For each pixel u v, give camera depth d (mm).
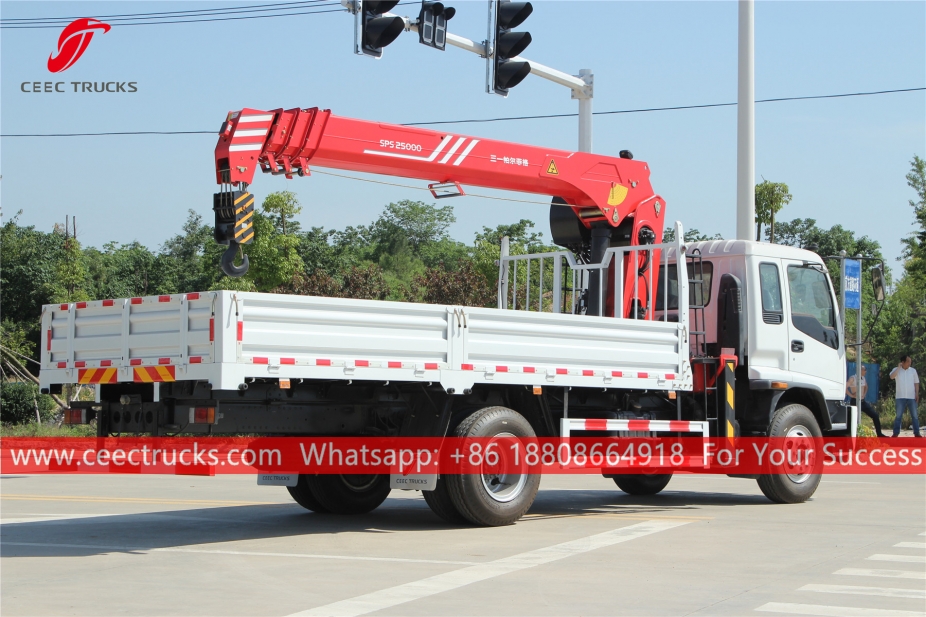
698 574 7512
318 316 8688
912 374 21531
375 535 9625
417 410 9938
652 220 12898
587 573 7539
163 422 8883
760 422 12508
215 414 8750
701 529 9992
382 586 7051
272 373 8383
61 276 43031
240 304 8250
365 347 8961
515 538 9367
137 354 8914
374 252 89688
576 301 12844
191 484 15711
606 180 12484
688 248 13219
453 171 11141
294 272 34000
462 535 9586
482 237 41312
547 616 6121
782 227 65875
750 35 17297
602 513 11453
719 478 16562
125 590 6949
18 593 6852
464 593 6801
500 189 11883
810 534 9648
